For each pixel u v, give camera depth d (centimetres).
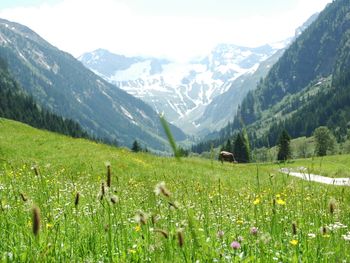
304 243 589
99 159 3441
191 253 483
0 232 546
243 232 686
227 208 968
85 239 571
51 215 641
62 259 479
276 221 686
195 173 3138
